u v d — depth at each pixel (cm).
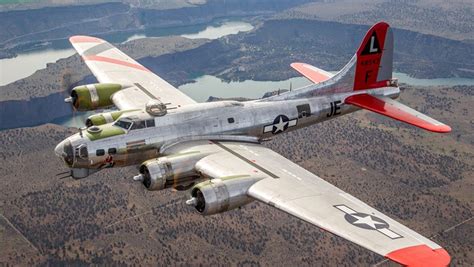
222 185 3106
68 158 3428
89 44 5378
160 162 3322
